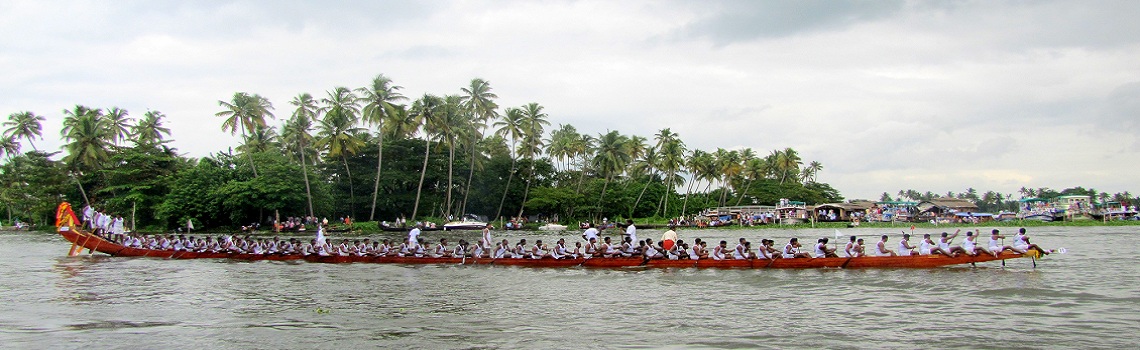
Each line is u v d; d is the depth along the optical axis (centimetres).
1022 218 10031
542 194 8800
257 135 8456
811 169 15088
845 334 1408
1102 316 1553
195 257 3491
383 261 3081
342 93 7662
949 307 1697
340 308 1816
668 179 9575
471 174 8362
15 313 1758
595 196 9156
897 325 1490
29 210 8988
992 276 2262
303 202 7400
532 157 8738
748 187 11444
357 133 8319
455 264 2950
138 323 1609
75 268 2988
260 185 6838
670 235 3097
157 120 8256
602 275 2503
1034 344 1295
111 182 7769
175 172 7806
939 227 8125
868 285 2100
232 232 7050
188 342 1393
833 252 2603
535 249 2847
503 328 1518
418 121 7481
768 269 2547
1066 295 1850
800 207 9725
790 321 1554
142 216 7600
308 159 8900
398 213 8644
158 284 2377
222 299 1997
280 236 6228
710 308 1744
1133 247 3753
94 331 1509
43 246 4866
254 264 3128
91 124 7362
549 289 2145
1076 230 6781
